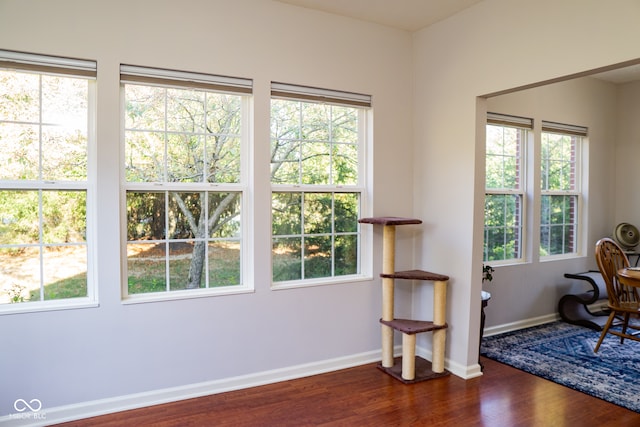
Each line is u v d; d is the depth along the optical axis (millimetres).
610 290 3648
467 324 3203
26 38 2398
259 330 3070
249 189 3078
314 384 3084
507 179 4461
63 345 2520
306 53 3207
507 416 2627
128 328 2678
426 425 2516
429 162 3555
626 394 2914
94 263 2637
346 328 3422
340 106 3457
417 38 3672
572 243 5055
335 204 3463
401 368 3338
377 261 3551
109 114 2604
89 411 2586
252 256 3057
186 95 2904
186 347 2840
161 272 2850
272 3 3072
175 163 2883
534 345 3912
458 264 3285
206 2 2852
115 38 2605
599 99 5078
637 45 2229
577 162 5062
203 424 2504
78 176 2623
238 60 2959
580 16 2484
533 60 2744
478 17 3115
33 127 2516
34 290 2533
